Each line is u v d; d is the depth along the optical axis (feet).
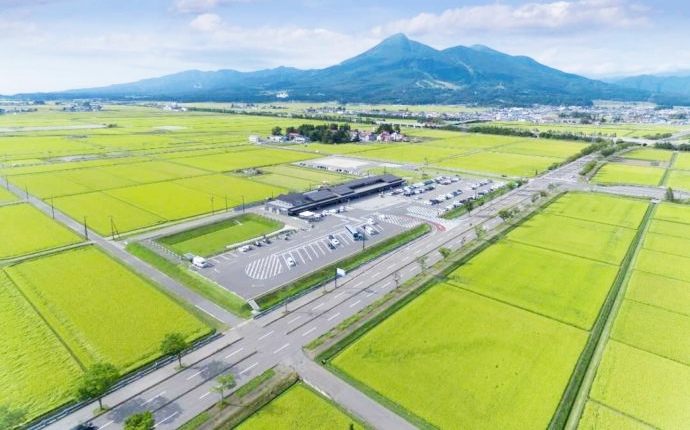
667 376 209.46
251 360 220.23
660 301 282.97
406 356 223.51
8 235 388.16
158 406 188.65
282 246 372.58
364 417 182.80
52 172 638.53
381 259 351.87
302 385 202.39
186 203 498.69
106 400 192.24
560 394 197.16
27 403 188.55
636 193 561.02
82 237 386.32
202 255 352.08
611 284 306.35
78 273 315.37
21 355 221.46
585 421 180.96
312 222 440.86
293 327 250.57
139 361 217.97
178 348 209.15
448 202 523.70
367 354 224.74
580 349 231.09
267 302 275.80
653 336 243.81
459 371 212.43
